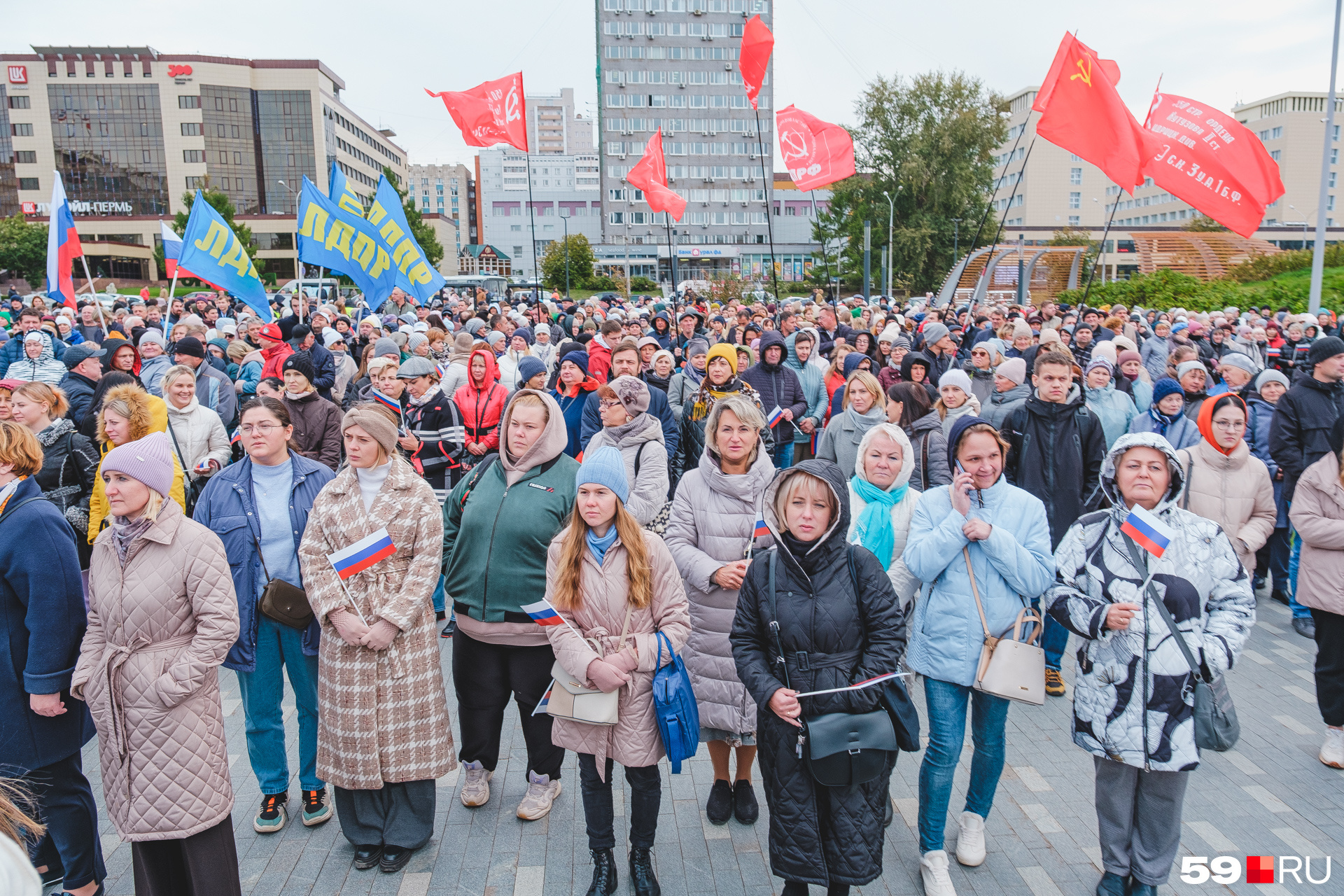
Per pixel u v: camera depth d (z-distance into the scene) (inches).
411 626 144.0
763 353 308.3
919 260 1994.3
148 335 315.0
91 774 181.5
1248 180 385.4
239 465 159.0
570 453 269.0
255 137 3415.4
